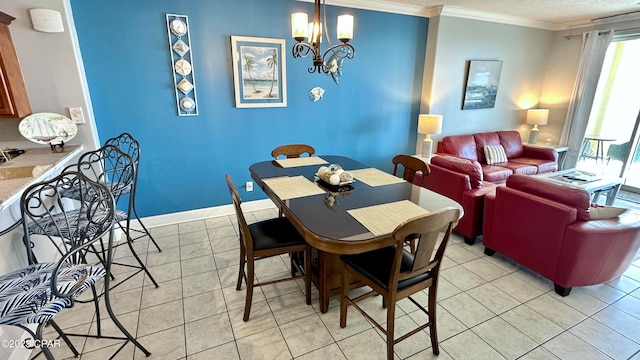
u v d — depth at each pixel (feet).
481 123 15.87
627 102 14.64
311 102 11.90
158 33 9.13
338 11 11.41
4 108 7.09
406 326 6.14
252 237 6.22
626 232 6.55
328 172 6.77
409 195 6.17
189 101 9.89
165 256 8.69
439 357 5.41
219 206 11.39
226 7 9.72
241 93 10.59
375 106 13.28
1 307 3.73
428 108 14.05
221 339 5.79
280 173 7.71
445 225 4.44
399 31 12.80
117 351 5.14
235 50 10.11
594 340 5.82
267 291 7.19
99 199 4.97
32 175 5.66
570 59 15.83
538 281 7.63
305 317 6.36
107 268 4.75
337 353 5.49
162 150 10.08
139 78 9.25
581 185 10.25
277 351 5.52
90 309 6.56
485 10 13.29
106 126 9.21
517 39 15.29
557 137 16.79
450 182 9.59
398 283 4.86
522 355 5.47
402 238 4.13
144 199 10.21
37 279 4.30
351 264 5.43
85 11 8.29
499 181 12.88
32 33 7.52
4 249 5.47
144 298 6.92
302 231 4.83
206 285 7.41
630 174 15.05
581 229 6.48
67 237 5.54
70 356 5.40
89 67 8.66
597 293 7.23
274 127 11.53
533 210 7.29
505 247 8.20
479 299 6.94
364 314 5.47
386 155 14.23
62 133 8.04
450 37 13.43
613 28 13.99
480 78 14.83
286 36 10.77
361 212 5.29
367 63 12.53
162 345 5.64
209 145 10.68
